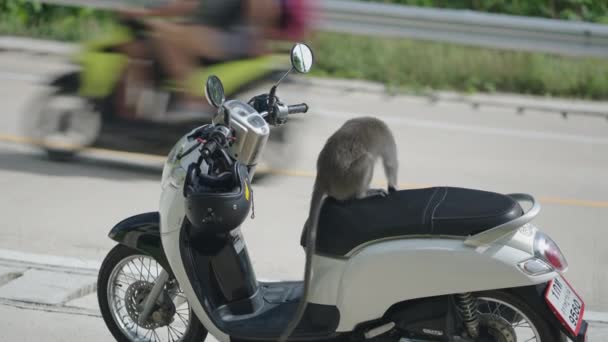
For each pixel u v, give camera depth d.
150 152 14.68
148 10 14.23
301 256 10.66
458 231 6.43
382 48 21.86
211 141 6.80
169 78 13.80
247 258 7.51
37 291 9.02
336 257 6.72
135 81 13.98
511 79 20.94
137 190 12.98
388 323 6.67
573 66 21.25
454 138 16.77
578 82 20.80
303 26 14.09
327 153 7.05
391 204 6.71
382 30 19.36
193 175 6.87
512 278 6.34
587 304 9.59
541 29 18.94
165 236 7.25
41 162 14.18
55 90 14.50
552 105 19.72
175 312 7.63
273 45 13.87
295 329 6.89
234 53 13.65
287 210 12.45
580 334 6.49
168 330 7.84
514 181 14.36
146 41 13.91
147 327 7.67
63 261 9.99
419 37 19.30
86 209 11.99
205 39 13.67
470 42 19.22
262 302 7.45
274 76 13.67
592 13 24.20
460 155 15.66
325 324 6.84
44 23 23.16
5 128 15.80
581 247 11.53
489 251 6.39
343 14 19.33
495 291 6.58
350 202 6.88
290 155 14.76
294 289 7.69
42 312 8.60
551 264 6.49
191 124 13.98
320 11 19.34
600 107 19.78
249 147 6.98
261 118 7.06
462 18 19.08
